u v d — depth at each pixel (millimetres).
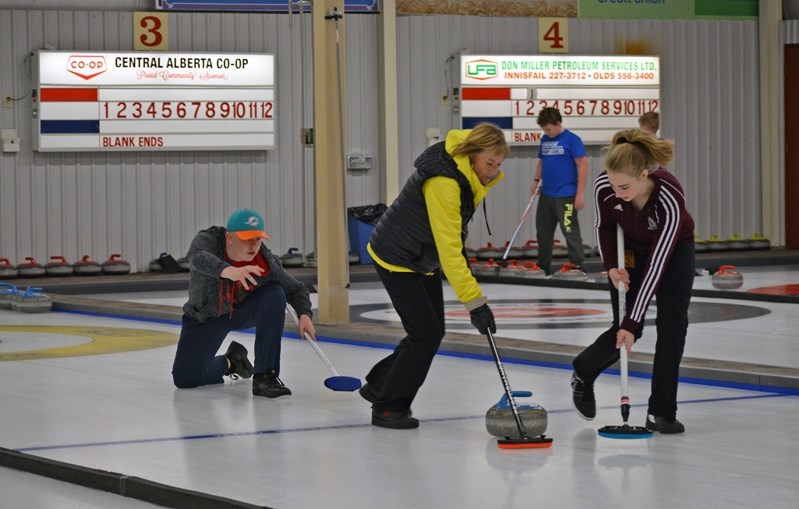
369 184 17203
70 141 15891
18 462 4879
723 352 8000
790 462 4758
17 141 15711
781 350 8094
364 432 5480
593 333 9180
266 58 16531
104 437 5391
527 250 17266
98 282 14562
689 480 4434
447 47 17484
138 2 16328
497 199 17625
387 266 5492
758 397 6465
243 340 9336
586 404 5617
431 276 5602
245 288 6215
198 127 16344
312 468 4707
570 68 17750
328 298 9531
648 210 5230
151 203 16328
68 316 11508
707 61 18625
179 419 5859
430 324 5512
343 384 6121
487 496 4211
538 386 6891
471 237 17578
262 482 4461
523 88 17594
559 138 13859
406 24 17312
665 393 5375
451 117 17547
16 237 15805
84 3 16109
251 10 16641
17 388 6867
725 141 18766
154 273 16094
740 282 12758
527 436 5160
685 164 18562
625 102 18031
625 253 5469
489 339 5254
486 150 5199
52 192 15930
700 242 18328
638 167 5051
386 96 17016
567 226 13961
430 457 4902
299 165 16906
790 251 18359
